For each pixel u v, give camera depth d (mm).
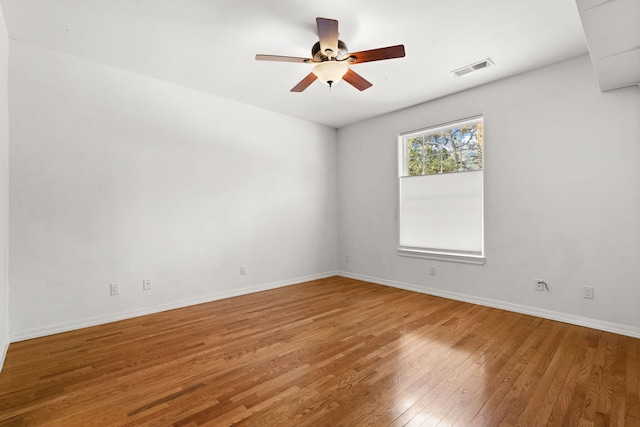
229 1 2254
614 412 1730
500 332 2906
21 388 1994
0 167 2324
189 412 1746
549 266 3270
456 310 3574
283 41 2809
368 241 5113
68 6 2305
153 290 3533
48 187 2906
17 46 2770
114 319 3256
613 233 2902
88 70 3129
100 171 3195
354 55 2424
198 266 3902
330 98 4188
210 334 2893
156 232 3566
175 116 3719
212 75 3496
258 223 4516
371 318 3316
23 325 2770
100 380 2090
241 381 2074
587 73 3027
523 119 3430
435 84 3719
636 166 2791
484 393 1925
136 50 2959
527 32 2652
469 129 3977
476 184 3889
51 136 2926
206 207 3982
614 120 2891
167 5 2303
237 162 4293
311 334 2883
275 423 1653
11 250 2719
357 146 5277
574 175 3109
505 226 3584
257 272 4500
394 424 1646
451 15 2424
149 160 3520
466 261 3912
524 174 3432
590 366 2248
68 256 3008
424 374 2154
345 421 1670
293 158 4957
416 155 4547
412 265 4516
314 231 5254
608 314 2922
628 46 2152
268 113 4637
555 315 3227
